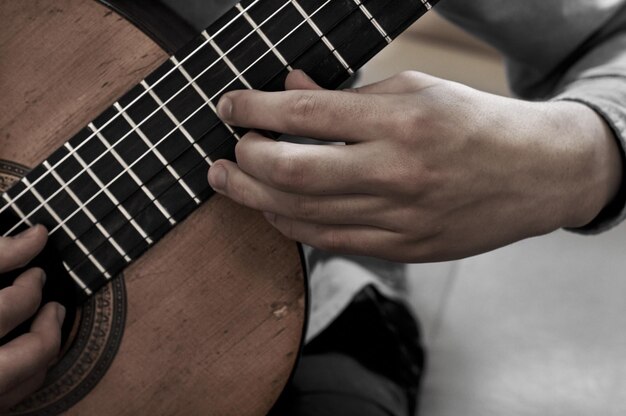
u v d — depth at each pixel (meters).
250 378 0.71
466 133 0.63
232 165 0.65
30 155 0.70
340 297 0.83
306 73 0.65
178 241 0.69
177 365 0.71
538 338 1.33
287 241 0.69
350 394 0.80
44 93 0.69
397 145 0.62
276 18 0.65
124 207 0.68
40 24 0.69
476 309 1.38
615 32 0.78
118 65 0.68
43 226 0.68
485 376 1.27
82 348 0.71
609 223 0.72
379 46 0.65
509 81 0.85
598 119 0.69
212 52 0.66
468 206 0.64
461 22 0.80
